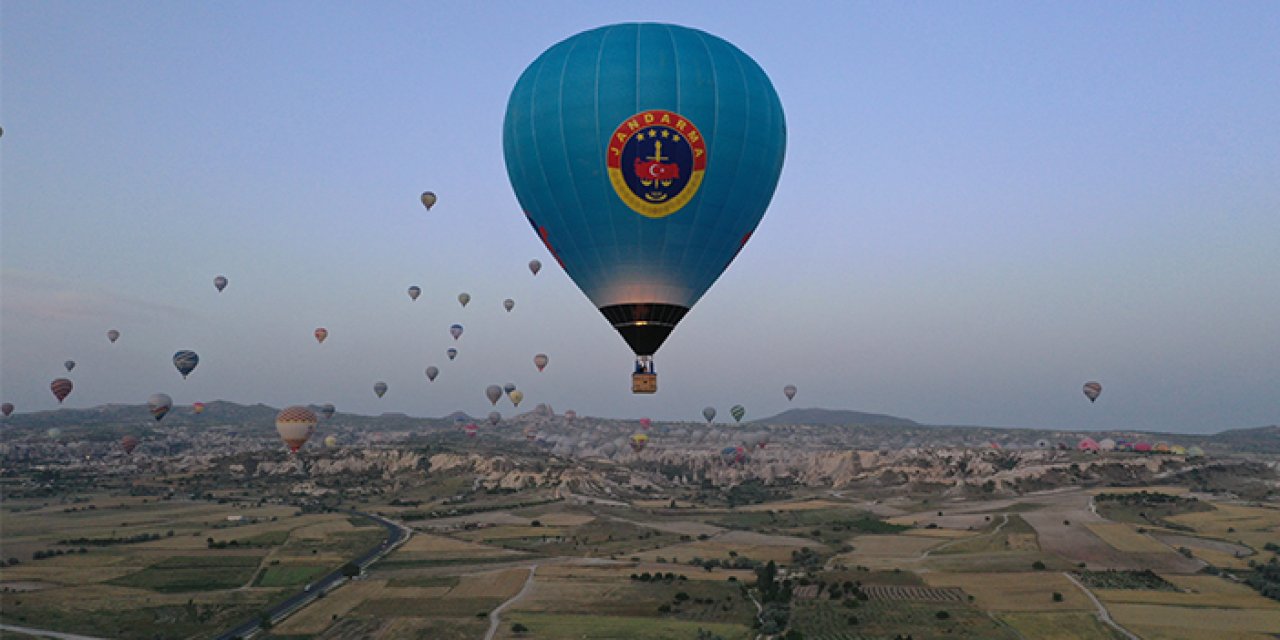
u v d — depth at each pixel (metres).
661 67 46.16
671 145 45.81
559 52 48.34
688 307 49.62
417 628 81.25
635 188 46.09
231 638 80.06
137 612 89.88
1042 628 77.25
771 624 80.12
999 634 75.31
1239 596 89.62
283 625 83.81
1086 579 98.38
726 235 48.62
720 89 46.72
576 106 46.31
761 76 49.22
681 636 76.94
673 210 46.62
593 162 46.25
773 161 48.97
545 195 48.44
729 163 46.91
